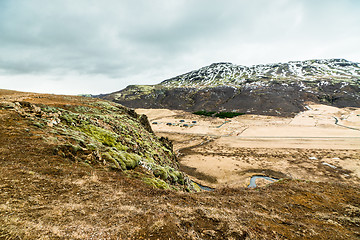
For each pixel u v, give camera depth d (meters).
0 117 17.30
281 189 18.70
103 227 7.62
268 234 8.98
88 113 32.44
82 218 8.09
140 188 13.89
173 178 26.41
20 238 6.02
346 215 13.25
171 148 48.91
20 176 10.27
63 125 22.25
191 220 9.30
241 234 8.38
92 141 20.77
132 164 20.39
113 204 10.11
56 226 7.04
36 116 20.92
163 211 9.88
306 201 15.77
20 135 15.42
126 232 7.48
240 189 18.30
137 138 33.66
